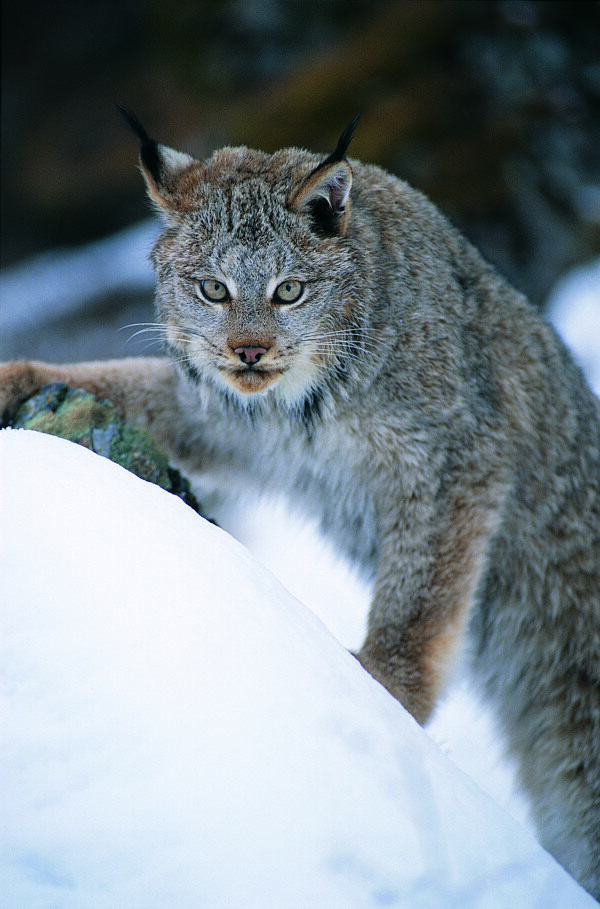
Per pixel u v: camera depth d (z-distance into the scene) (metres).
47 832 4.29
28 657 4.71
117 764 4.48
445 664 8.17
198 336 7.84
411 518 8.31
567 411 9.11
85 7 25.81
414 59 20.45
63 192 24.22
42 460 5.61
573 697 9.34
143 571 5.14
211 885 4.24
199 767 4.53
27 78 25.97
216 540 5.64
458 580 8.21
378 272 8.01
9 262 24.19
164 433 8.80
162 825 4.35
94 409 7.64
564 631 9.30
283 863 4.36
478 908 4.64
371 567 9.21
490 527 8.36
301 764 4.69
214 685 4.80
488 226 18.92
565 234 19.27
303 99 20.73
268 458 8.77
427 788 4.85
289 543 13.18
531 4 19.73
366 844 4.53
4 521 5.17
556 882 5.03
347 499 8.78
